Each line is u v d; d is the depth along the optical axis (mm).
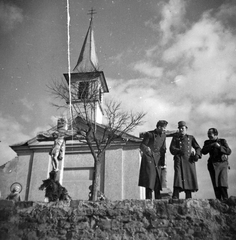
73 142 20594
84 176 20109
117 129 16688
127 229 5969
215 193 6836
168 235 5816
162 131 7824
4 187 15516
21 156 21219
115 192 19109
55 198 8875
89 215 6215
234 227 5738
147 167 7281
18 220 6316
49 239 6086
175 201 6109
